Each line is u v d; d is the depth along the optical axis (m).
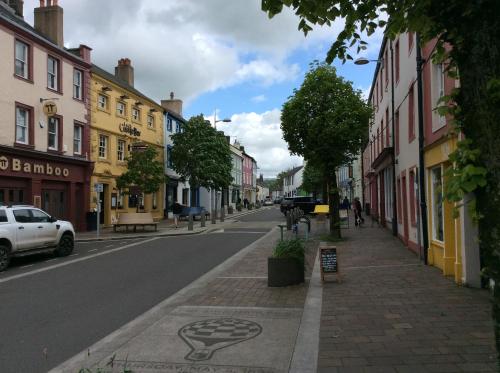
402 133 16.56
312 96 17.48
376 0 4.70
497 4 2.71
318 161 18.03
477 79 2.83
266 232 24.55
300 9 4.65
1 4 23.12
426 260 11.68
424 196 11.96
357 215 24.86
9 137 20.03
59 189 23.80
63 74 23.89
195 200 46.47
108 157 28.70
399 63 17.16
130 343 5.87
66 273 12.11
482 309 7.08
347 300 7.97
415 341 5.62
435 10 3.41
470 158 2.92
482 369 4.68
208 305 7.96
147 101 34.38
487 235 2.82
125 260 14.45
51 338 6.39
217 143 37.03
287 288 9.31
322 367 4.85
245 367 4.98
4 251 12.84
